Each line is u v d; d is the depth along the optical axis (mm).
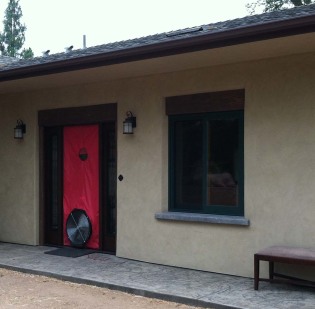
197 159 8891
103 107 9852
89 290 7562
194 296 6883
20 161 11180
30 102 11000
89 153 10305
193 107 8703
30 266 8836
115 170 9945
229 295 6941
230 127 8500
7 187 11422
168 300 6977
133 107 9406
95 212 10203
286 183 7668
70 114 10367
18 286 7828
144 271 8445
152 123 9164
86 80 9711
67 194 10641
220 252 8250
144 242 9188
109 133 10070
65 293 7398
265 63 7898
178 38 7258
